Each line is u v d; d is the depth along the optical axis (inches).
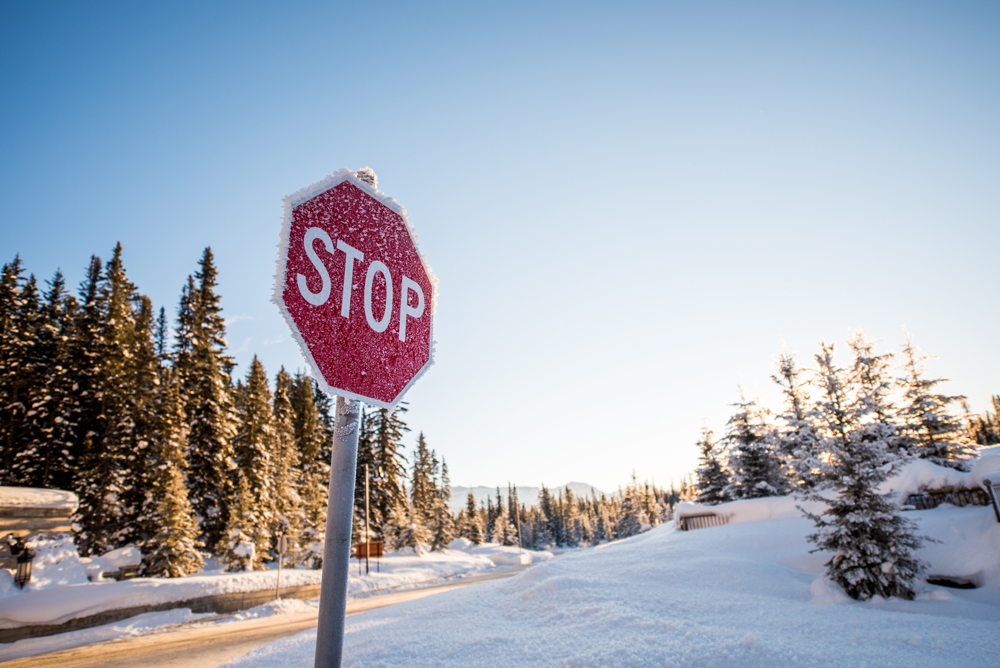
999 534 439.8
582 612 305.1
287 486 1350.9
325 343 73.9
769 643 219.5
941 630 242.5
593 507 5103.3
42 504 681.0
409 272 91.6
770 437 1025.5
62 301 1409.9
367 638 282.5
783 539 605.9
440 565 1371.8
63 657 482.9
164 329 1749.5
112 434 1024.2
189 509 976.9
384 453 1659.7
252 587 781.3
